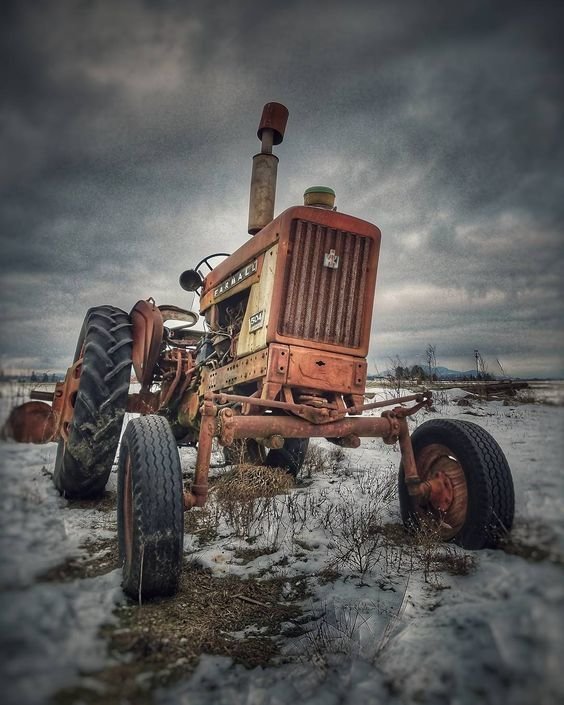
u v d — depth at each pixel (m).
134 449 2.17
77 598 1.83
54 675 1.32
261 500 3.43
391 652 1.62
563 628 1.39
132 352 3.43
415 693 1.38
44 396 4.05
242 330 3.07
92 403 3.11
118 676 1.45
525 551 2.03
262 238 2.98
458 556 2.40
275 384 2.66
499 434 3.49
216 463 4.84
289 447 4.25
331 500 3.56
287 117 3.42
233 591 2.25
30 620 1.51
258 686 1.49
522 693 1.23
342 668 1.60
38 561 1.91
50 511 2.67
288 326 2.75
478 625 1.58
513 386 6.84
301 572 2.46
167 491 2.06
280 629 1.92
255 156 3.42
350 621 1.93
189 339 4.25
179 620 1.90
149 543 1.95
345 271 2.90
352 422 2.78
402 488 3.08
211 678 1.53
